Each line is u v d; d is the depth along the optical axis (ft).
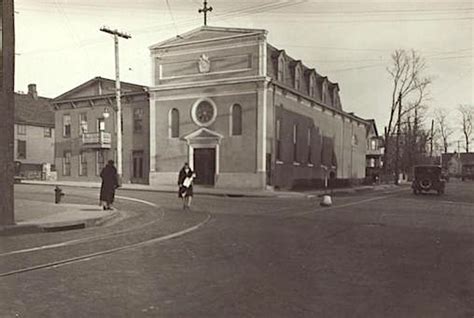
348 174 177.99
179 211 58.39
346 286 21.66
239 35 108.06
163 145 117.50
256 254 29.45
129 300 19.07
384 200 86.58
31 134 184.24
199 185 112.78
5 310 17.53
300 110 130.11
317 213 57.36
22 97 192.75
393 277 23.50
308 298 19.62
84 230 41.11
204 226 43.55
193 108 113.39
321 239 35.88
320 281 22.56
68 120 141.69
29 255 28.68
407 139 258.37
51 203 61.98
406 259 28.25
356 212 59.52
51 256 28.37
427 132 286.87
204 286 21.45
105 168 55.57
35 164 185.16
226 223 46.01
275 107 112.06
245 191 100.22
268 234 38.37
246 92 106.93
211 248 31.55
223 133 109.40
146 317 16.98
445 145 308.81
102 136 129.70
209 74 111.86
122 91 126.41
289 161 121.60
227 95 109.29
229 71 109.40
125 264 26.07
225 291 20.62
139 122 125.70
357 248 31.99
